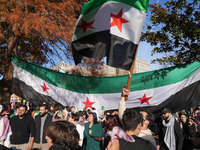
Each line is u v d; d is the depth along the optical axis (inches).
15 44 288.8
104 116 271.9
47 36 257.9
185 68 256.1
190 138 213.0
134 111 85.3
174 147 192.7
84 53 143.6
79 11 318.0
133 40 126.6
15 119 183.9
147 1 127.4
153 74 268.7
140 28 126.8
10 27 266.7
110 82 293.6
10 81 288.8
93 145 207.5
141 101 265.3
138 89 270.5
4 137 175.6
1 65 299.9
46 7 269.3
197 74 247.6
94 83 297.3
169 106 251.9
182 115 232.2
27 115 187.8
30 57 368.5
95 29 141.2
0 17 245.1
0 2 241.3
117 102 287.3
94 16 141.6
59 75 290.5
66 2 272.4
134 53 124.3
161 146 208.2
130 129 81.8
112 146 76.8
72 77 297.0
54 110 280.7
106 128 200.8
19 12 242.8
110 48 127.2
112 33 130.0
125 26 129.4
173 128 198.1
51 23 247.1
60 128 66.8
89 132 206.8
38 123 224.4
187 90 249.0
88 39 142.9
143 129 123.7
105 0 137.6
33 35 310.5
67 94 289.1
